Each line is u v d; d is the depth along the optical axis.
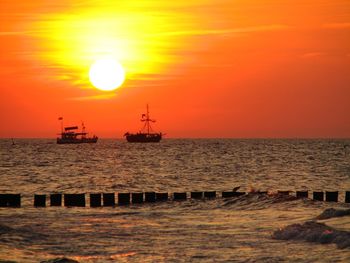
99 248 62.19
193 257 56.41
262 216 87.81
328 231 62.97
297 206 99.38
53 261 54.25
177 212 99.81
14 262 54.75
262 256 55.16
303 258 53.41
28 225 80.31
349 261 51.62
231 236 68.31
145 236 70.19
